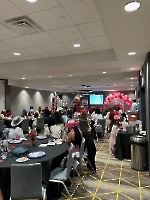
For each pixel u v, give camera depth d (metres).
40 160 2.43
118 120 5.99
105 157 4.87
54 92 16.56
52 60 5.25
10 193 2.12
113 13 2.02
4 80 9.75
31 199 1.97
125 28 2.46
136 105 8.59
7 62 5.90
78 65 4.98
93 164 3.75
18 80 10.52
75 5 2.40
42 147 3.17
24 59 5.50
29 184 1.94
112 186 3.15
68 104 18.52
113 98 11.56
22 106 12.17
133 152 3.97
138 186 3.14
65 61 5.08
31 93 13.23
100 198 2.74
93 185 3.19
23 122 6.74
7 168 2.21
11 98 11.09
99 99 17.56
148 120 3.82
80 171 3.84
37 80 10.62
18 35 3.52
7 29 3.21
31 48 4.38
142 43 3.12
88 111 12.07
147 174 3.67
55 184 3.19
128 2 1.79
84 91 16.53
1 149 2.85
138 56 4.14
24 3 2.32
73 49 4.48
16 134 4.14
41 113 10.91
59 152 2.83
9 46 4.21
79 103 16.91
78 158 3.23
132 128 4.83
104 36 3.61
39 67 5.43
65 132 4.23
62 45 4.16
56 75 8.80
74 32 3.39
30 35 3.53
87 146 3.78
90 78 9.32
